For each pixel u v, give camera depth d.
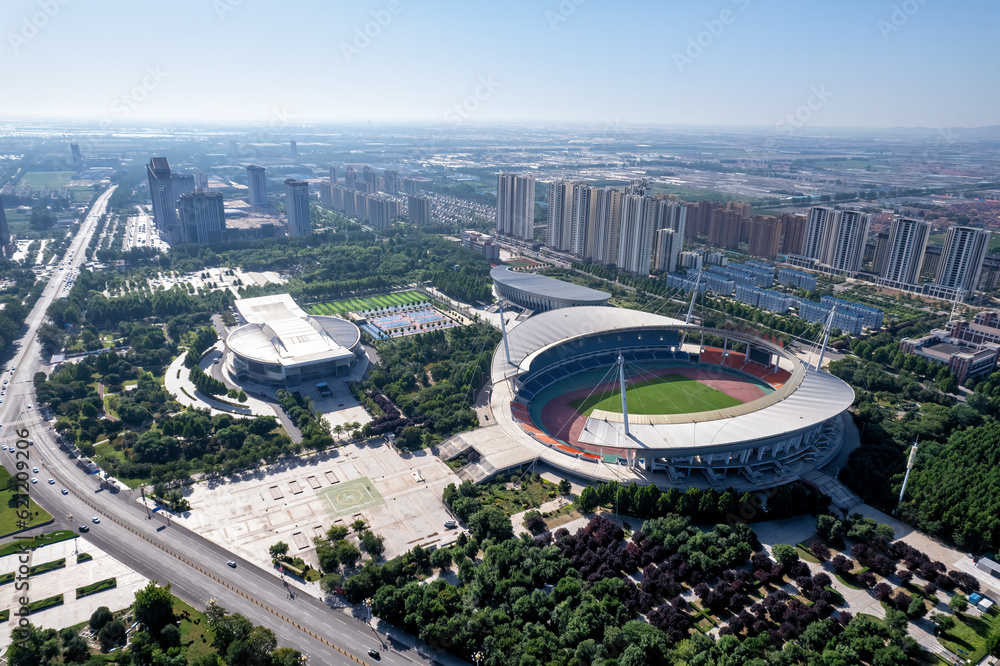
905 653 180.25
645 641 176.75
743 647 177.38
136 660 180.12
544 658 176.88
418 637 196.50
